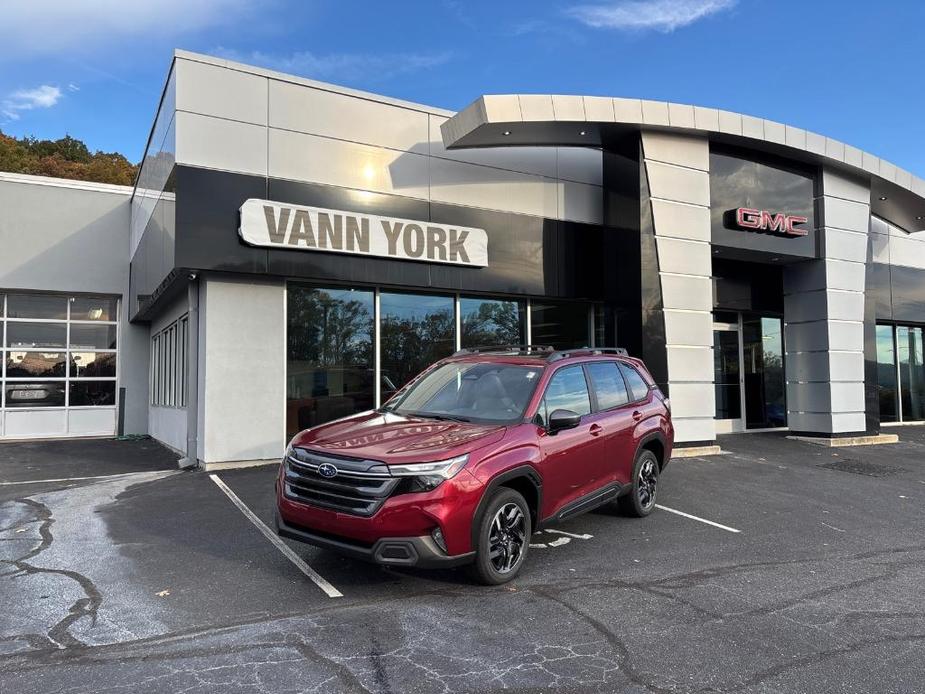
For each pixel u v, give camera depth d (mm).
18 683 3348
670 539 6223
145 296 12805
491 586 4809
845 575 5281
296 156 10016
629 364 7215
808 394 14086
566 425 5125
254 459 9883
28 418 15344
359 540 4348
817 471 10273
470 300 12109
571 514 5594
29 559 5492
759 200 12945
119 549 5750
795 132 12719
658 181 11648
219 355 9703
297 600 4520
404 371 11383
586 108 10828
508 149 12086
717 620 4273
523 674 3467
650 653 3756
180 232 9086
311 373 10555
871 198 15469
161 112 10680
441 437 4723
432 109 11328
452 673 3463
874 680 3477
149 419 15930
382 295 11266
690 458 11188
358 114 10594
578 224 12766
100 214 15922
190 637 3908
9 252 14992
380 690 3275
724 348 15094
